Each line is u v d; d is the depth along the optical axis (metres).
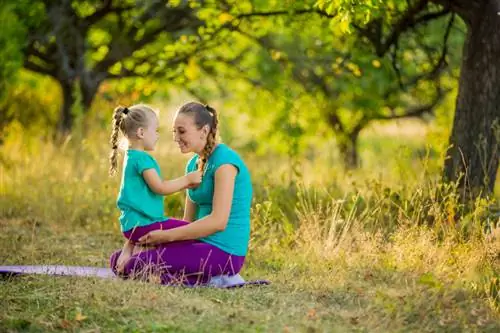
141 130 8.02
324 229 10.21
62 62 15.93
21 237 10.26
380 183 10.62
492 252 8.70
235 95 18.00
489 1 10.48
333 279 8.23
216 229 7.79
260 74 16.48
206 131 7.86
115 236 10.78
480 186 10.52
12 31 14.12
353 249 9.45
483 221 9.69
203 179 7.95
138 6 15.34
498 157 10.62
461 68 10.85
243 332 6.53
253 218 10.66
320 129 18.16
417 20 11.99
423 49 14.14
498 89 10.56
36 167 13.32
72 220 11.34
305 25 14.02
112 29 16.14
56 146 14.73
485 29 10.52
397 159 11.46
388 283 8.14
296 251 9.45
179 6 15.33
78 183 12.38
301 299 7.60
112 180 12.85
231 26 14.23
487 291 7.50
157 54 15.72
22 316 6.77
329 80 16.41
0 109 16.25
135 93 16.16
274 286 8.02
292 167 11.98
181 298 7.27
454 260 8.62
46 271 8.08
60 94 17.62
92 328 6.56
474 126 10.61
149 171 7.91
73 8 15.72
